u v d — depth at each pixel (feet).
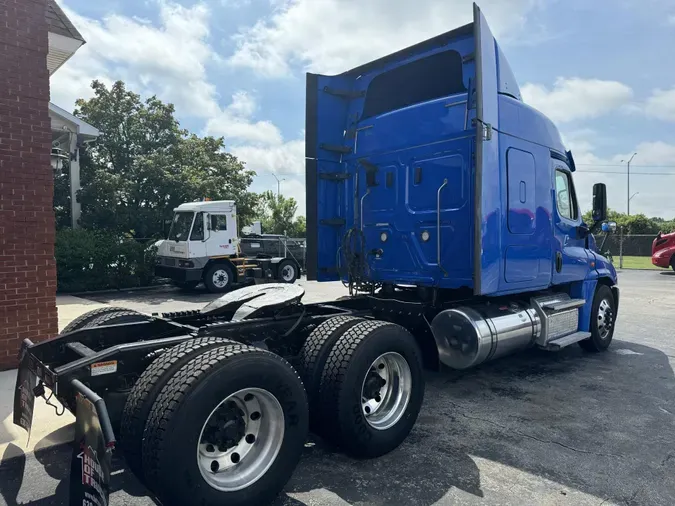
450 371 18.80
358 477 10.88
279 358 9.96
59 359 12.01
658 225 127.54
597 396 16.46
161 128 70.08
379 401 12.37
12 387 16.37
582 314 21.40
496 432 13.39
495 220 15.35
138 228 58.49
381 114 18.80
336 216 20.25
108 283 50.26
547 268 18.72
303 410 10.12
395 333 12.34
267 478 9.50
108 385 10.12
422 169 17.21
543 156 18.74
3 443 12.33
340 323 12.48
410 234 17.57
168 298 44.34
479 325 15.71
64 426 13.38
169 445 8.27
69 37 28.89
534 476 10.89
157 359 9.54
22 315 18.86
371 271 18.80
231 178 73.87
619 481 10.67
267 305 13.19
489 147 14.94
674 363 20.79
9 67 18.42
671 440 12.87
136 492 10.23
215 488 8.82
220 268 49.01
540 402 15.84
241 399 9.57
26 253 18.94
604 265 23.16
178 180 61.16
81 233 49.39
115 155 67.31
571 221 20.83
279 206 145.69
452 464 11.49
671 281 56.29
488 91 14.93
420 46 17.70
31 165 19.01
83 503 8.16
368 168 18.79
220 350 9.42
